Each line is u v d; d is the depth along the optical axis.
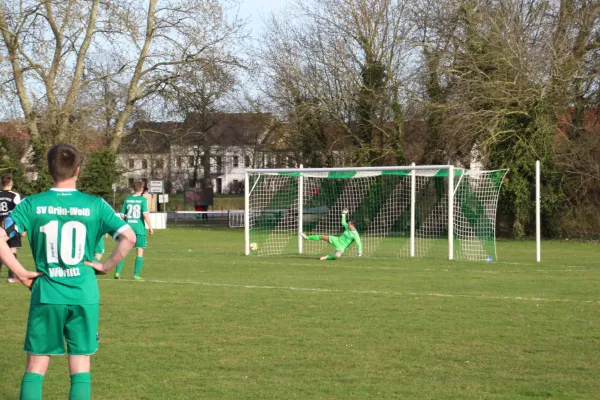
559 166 41.75
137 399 8.48
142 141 64.44
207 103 57.16
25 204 7.20
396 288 18.56
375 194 47.31
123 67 52.31
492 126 40.34
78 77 50.25
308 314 14.32
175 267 24.59
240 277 21.31
